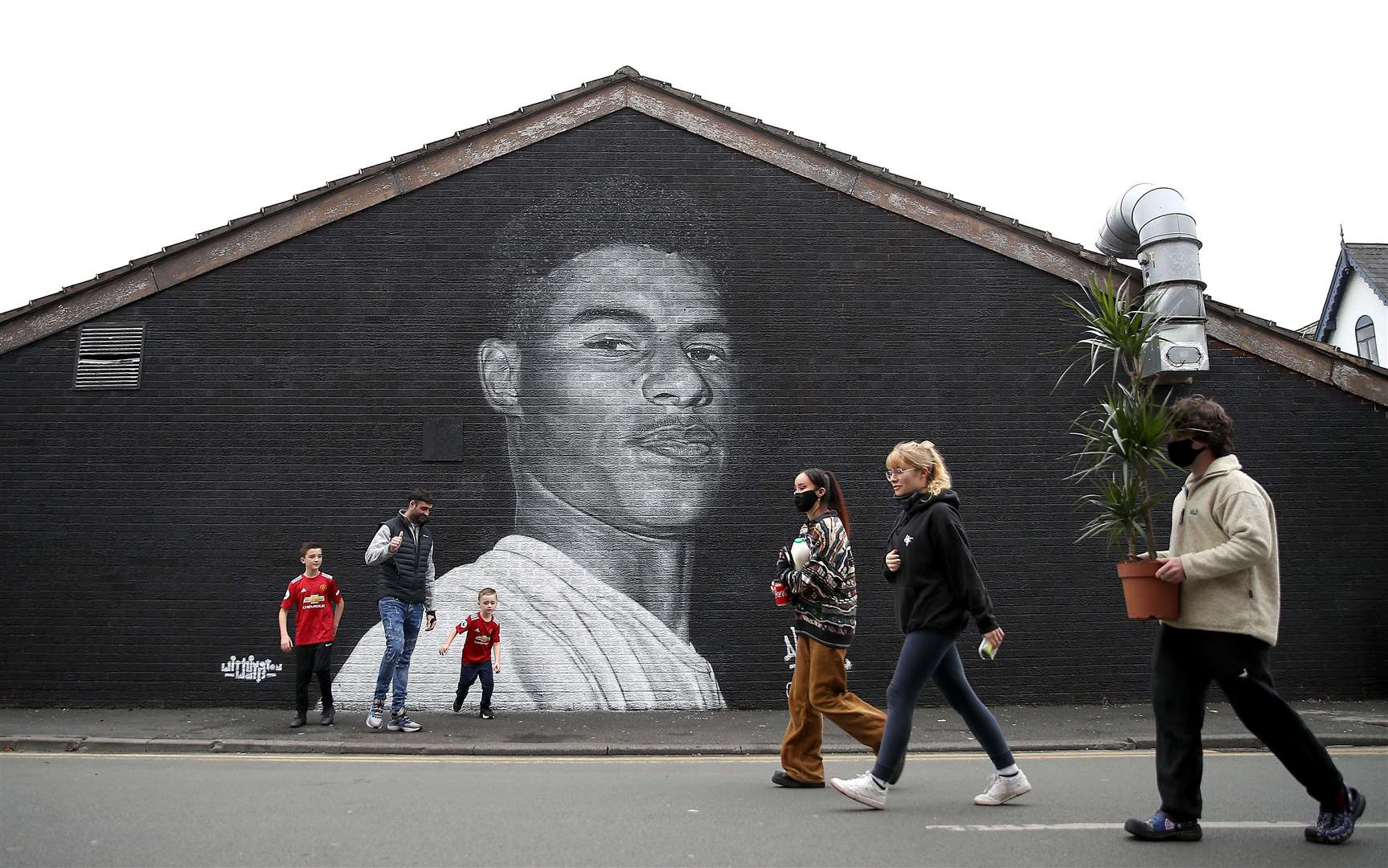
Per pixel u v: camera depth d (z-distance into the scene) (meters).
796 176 11.77
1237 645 4.71
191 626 10.67
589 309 11.43
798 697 6.55
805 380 11.36
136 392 11.07
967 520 11.16
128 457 10.95
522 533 10.98
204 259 11.31
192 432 11.02
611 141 11.78
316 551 9.55
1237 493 4.79
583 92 11.81
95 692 10.54
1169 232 11.21
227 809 5.70
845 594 6.45
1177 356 11.03
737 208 11.68
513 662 10.70
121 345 11.16
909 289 11.57
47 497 10.87
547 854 4.66
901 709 5.65
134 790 6.37
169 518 10.85
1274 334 11.49
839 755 8.32
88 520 10.84
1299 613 11.11
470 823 5.32
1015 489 11.23
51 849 4.75
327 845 4.81
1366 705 10.62
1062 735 9.09
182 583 10.74
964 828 5.16
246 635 10.66
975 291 11.59
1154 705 4.99
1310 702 10.79
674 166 11.75
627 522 11.03
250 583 10.77
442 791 6.39
